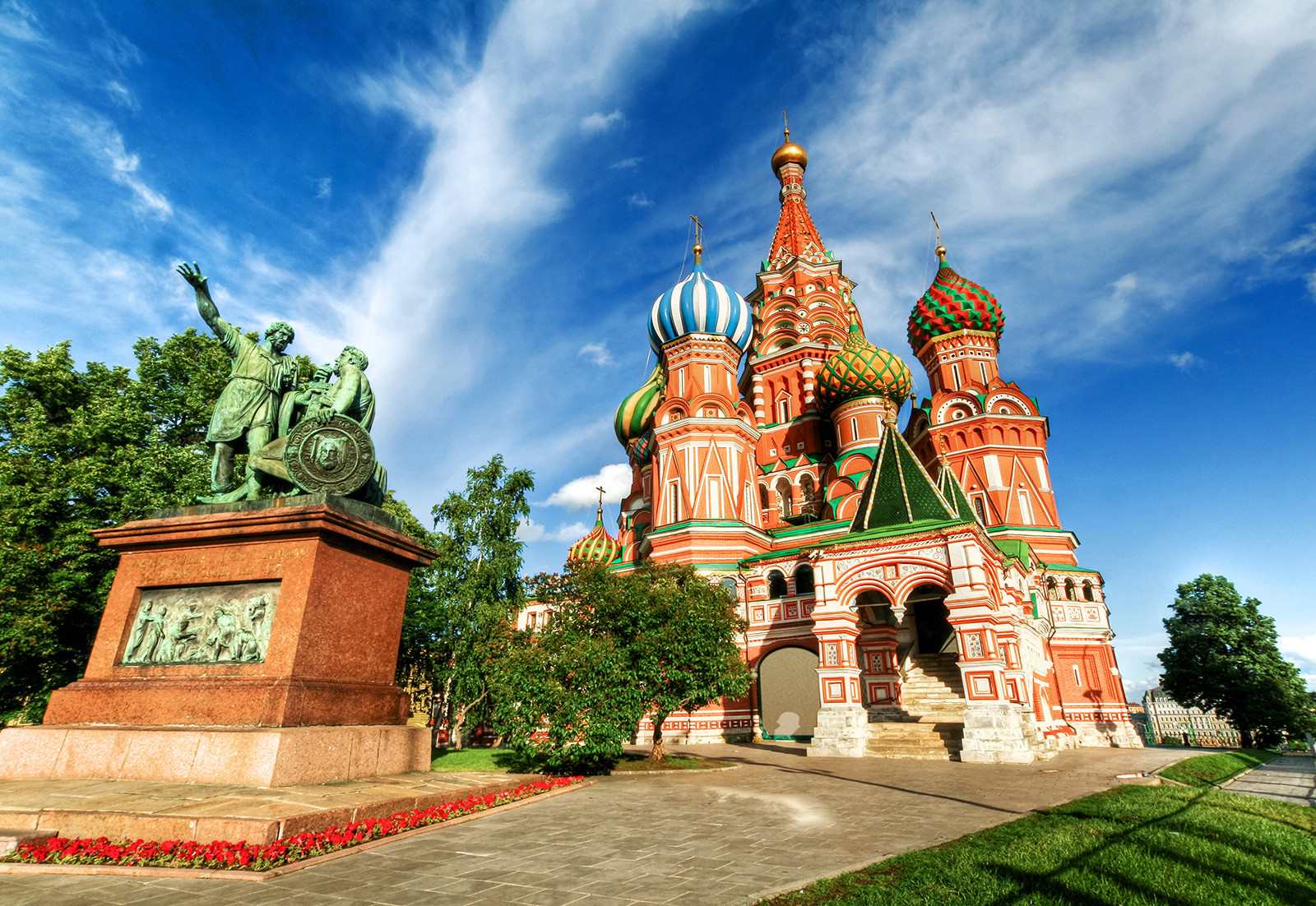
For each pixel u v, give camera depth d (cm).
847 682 2288
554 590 2088
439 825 920
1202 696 4231
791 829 952
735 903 606
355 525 1166
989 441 3881
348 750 1062
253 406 1291
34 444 1977
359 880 674
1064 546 3703
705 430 3906
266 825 743
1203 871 692
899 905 574
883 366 4194
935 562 2244
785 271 5478
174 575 1172
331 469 1237
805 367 4847
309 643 1078
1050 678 3388
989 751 1967
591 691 1661
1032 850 771
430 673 2814
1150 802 1177
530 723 1669
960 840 856
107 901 605
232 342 1310
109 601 1184
